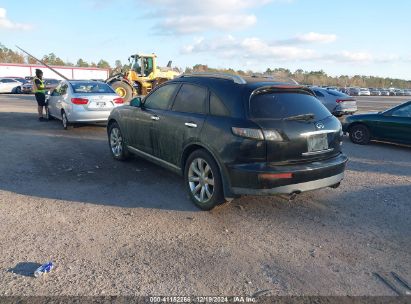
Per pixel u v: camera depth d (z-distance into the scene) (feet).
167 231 13.19
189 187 15.80
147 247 11.97
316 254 11.73
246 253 11.72
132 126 20.26
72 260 11.05
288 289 9.85
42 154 24.71
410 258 11.57
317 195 17.29
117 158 23.06
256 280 10.23
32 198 16.22
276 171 13.09
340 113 49.52
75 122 34.45
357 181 19.77
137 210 15.08
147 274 10.41
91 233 12.88
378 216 14.89
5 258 11.07
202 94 15.44
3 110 52.26
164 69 79.82
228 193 13.94
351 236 13.05
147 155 19.33
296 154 13.69
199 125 14.83
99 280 10.05
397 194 17.62
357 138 32.76
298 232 13.32
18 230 13.00
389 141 31.01
